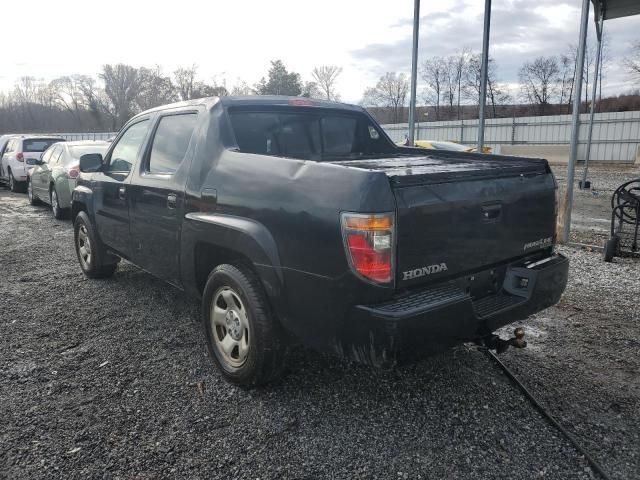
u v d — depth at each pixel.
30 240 8.58
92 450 2.85
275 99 4.32
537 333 4.55
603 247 7.54
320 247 2.81
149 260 4.54
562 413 3.27
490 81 56.16
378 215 2.62
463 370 3.83
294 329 3.07
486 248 3.19
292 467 2.73
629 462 2.80
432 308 2.72
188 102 4.32
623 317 4.91
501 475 2.68
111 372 3.77
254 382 3.40
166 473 2.68
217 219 3.47
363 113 4.98
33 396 3.42
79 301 5.33
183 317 4.88
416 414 3.24
